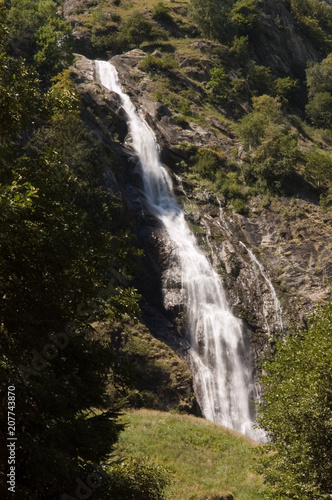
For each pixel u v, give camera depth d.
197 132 77.31
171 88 84.56
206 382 48.62
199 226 63.84
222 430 35.22
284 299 57.50
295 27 121.50
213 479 28.88
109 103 73.25
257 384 51.00
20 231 14.09
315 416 20.14
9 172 15.69
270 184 71.25
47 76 69.25
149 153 69.94
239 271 58.94
